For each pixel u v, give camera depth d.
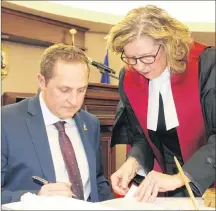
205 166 1.11
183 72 1.33
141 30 1.13
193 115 1.36
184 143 1.39
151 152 1.50
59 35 2.64
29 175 1.21
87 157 1.35
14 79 2.66
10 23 2.34
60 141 1.30
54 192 1.01
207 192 0.94
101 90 2.09
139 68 1.20
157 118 1.42
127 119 1.57
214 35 2.00
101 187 1.42
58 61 1.25
